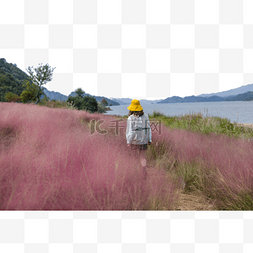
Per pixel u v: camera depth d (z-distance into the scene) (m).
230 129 7.41
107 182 2.28
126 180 2.52
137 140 3.64
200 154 4.26
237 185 2.81
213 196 3.03
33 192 2.04
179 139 5.43
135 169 2.86
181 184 3.34
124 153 3.37
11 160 2.51
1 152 2.84
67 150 2.95
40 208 2.00
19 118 5.05
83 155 2.89
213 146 4.61
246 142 4.61
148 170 3.58
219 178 3.09
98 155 2.88
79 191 2.15
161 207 2.48
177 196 2.81
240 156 3.63
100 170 2.48
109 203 2.21
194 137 5.71
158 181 2.83
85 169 2.50
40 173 2.35
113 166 2.65
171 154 4.67
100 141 3.85
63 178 2.29
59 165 2.54
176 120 11.44
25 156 2.69
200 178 3.36
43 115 6.38
